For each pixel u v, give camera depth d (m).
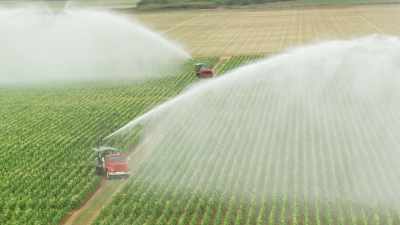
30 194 69.19
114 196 67.12
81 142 87.31
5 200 68.00
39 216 63.28
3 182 72.94
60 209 65.38
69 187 70.69
